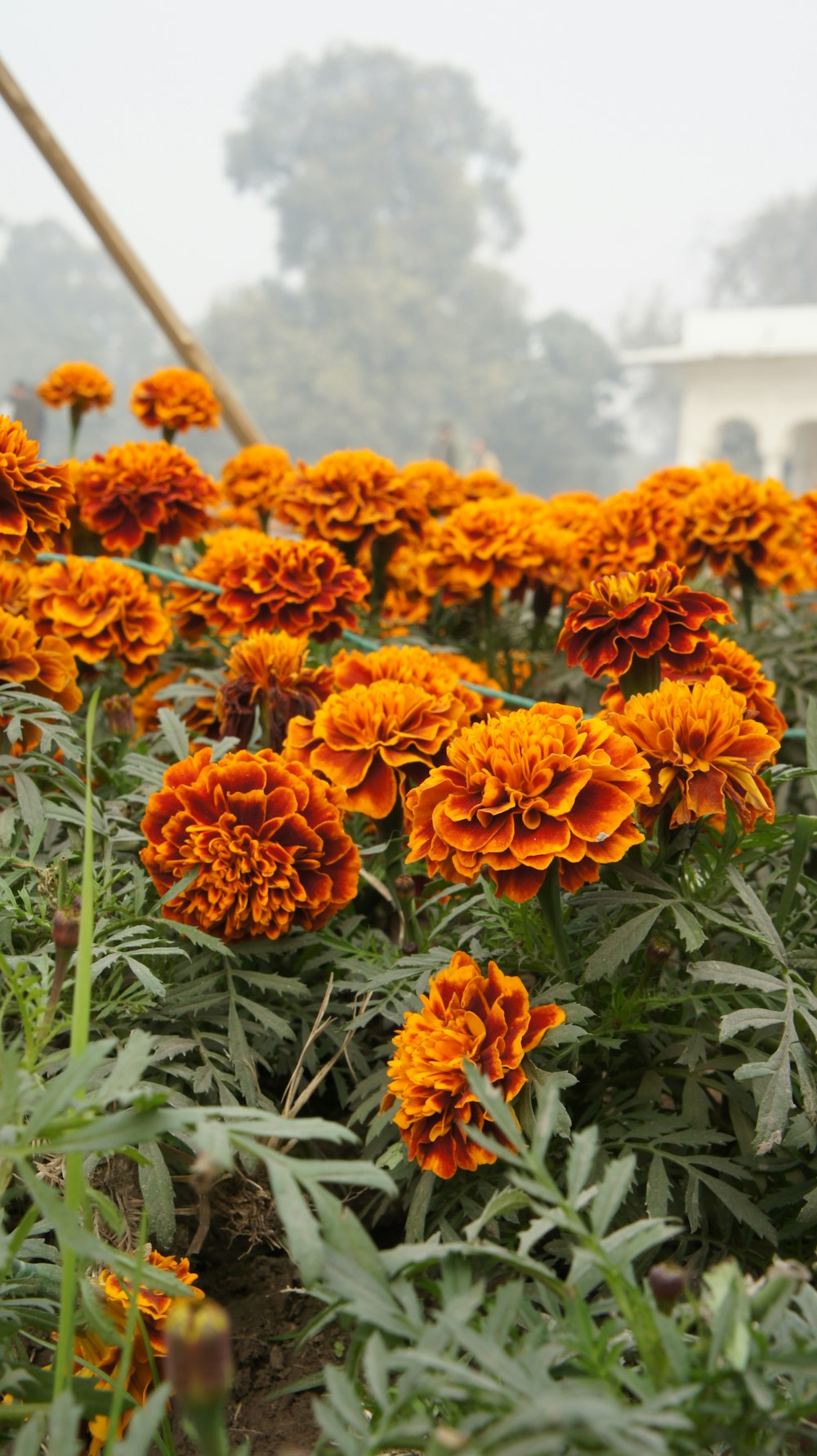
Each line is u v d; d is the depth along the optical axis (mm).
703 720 1417
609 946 1378
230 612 2344
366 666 1814
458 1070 1312
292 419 58844
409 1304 848
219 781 1561
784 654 2887
